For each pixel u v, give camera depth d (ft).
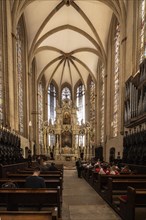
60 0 84.64
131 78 54.24
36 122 114.73
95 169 41.27
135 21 60.80
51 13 89.10
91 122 125.49
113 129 85.66
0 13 58.54
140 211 21.97
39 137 123.03
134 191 17.65
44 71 126.82
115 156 77.10
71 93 149.79
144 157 43.04
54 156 119.85
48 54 119.75
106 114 96.37
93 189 39.19
